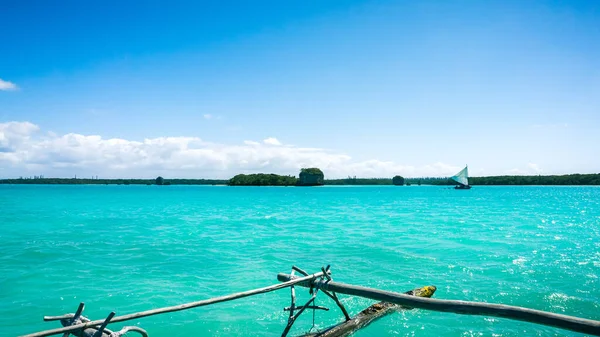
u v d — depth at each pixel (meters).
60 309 9.95
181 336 8.48
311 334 8.01
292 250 18.56
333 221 33.22
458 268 14.40
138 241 21.30
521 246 19.16
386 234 24.14
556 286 11.87
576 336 8.29
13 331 8.54
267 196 95.62
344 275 13.50
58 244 19.91
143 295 11.18
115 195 94.75
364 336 8.42
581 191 131.88
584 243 20.02
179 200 72.38
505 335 8.40
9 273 13.55
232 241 21.45
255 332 8.72
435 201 70.06
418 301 7.30
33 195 89.50
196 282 12.65
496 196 92.12
